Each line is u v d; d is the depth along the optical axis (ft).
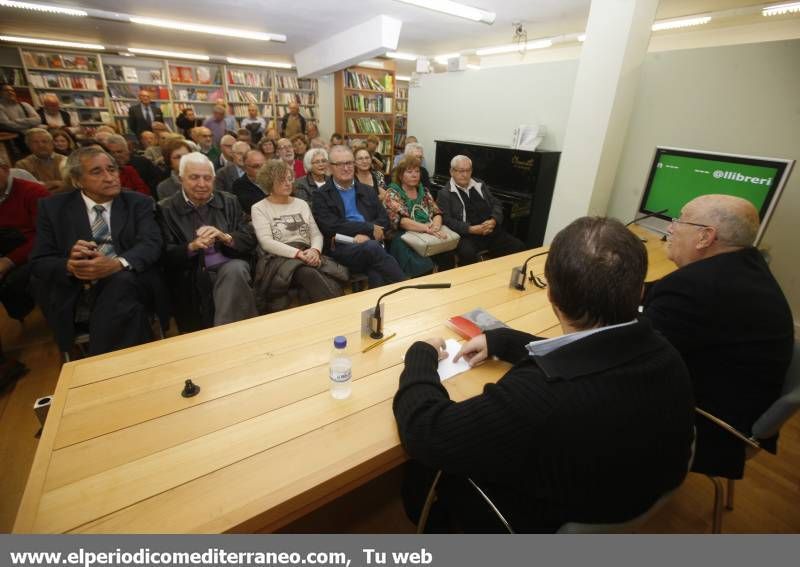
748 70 8.89
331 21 15.39
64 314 5.51
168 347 3.74
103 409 2.91
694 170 8.20
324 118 22.61
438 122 17.33
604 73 9.05
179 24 15.84
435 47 20.01
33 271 5.47
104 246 5.99
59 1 13.56
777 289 3.83
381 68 20.27
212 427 2.79
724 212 4.05
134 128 21.13
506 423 1.97
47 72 21.48
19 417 5.72
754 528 4.54
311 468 2.51
